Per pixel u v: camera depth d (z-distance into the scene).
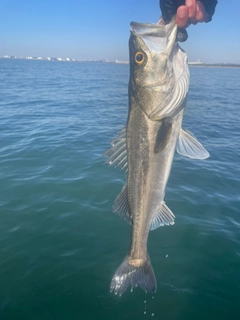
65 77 8.78
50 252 1.01
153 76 0.53
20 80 7.04
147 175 0.59
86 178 1.49
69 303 0.84
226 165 1.71
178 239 1.07
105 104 3.83
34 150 1.89
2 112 3.07
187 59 0.55
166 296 0.85
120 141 0.60
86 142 2.07
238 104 4.14
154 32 0.52
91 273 0.93
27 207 1.25
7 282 0.90
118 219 1.18
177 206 1.26
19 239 1.07
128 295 0.86
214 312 0.81
